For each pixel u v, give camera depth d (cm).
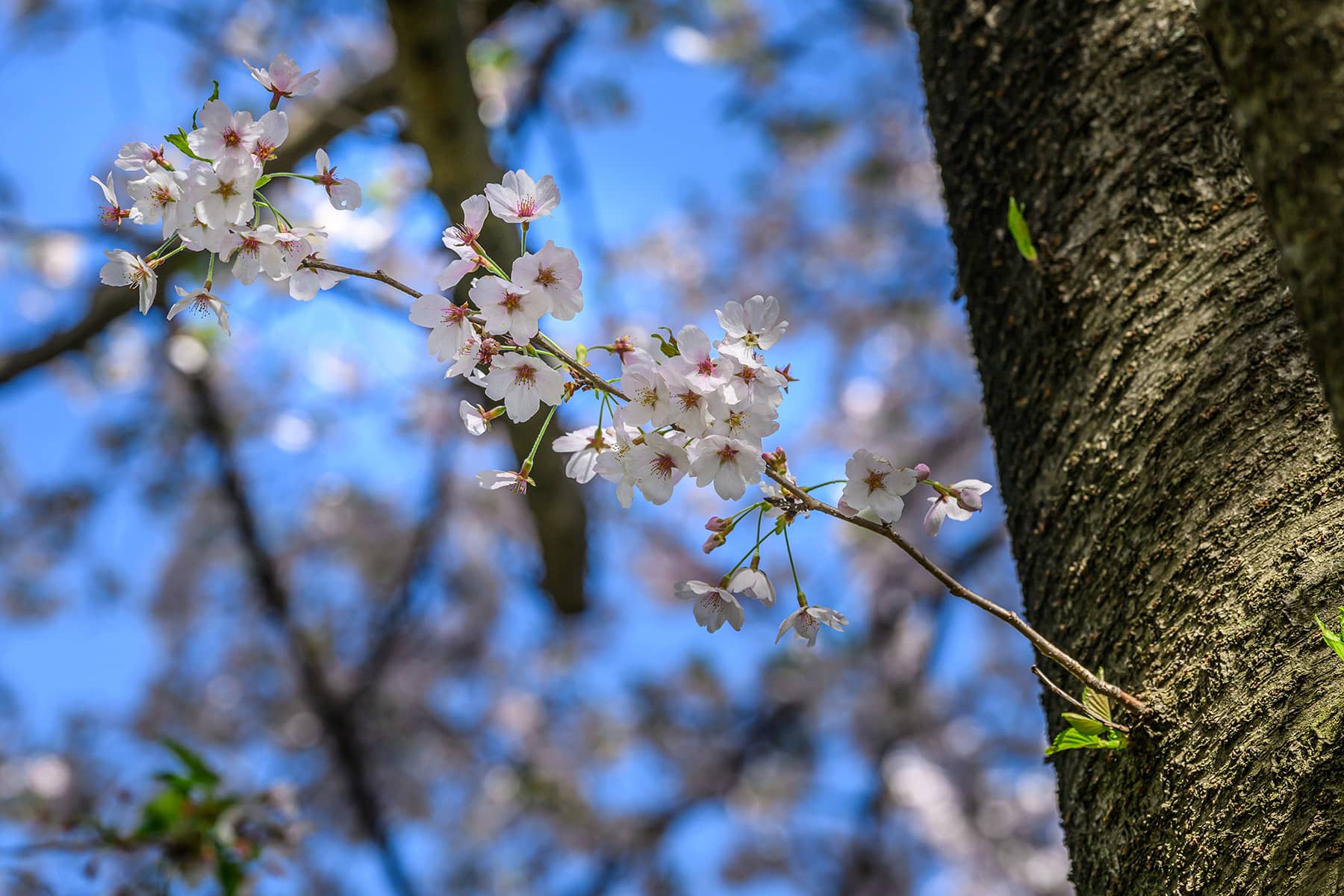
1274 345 112
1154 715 107
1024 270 134
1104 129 131
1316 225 67
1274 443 109
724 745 802
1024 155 137
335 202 110
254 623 819
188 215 105
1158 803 105
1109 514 118
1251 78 71
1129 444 118
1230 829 99
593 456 114
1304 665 99
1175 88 128
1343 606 99
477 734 806
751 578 111
